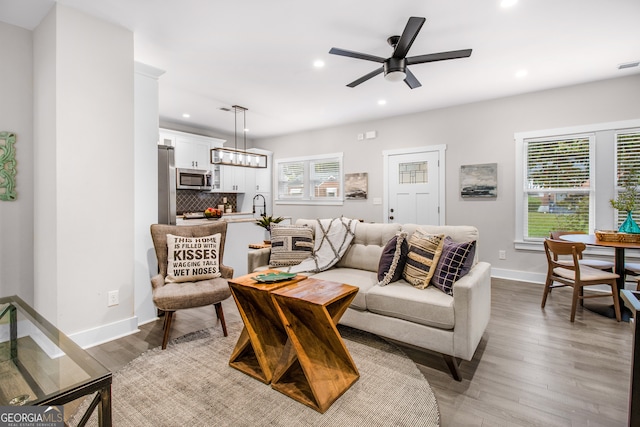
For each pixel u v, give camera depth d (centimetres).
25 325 164
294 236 302
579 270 284
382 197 552
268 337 209
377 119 554
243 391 181
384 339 251
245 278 215
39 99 249
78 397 109
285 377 192
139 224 286
